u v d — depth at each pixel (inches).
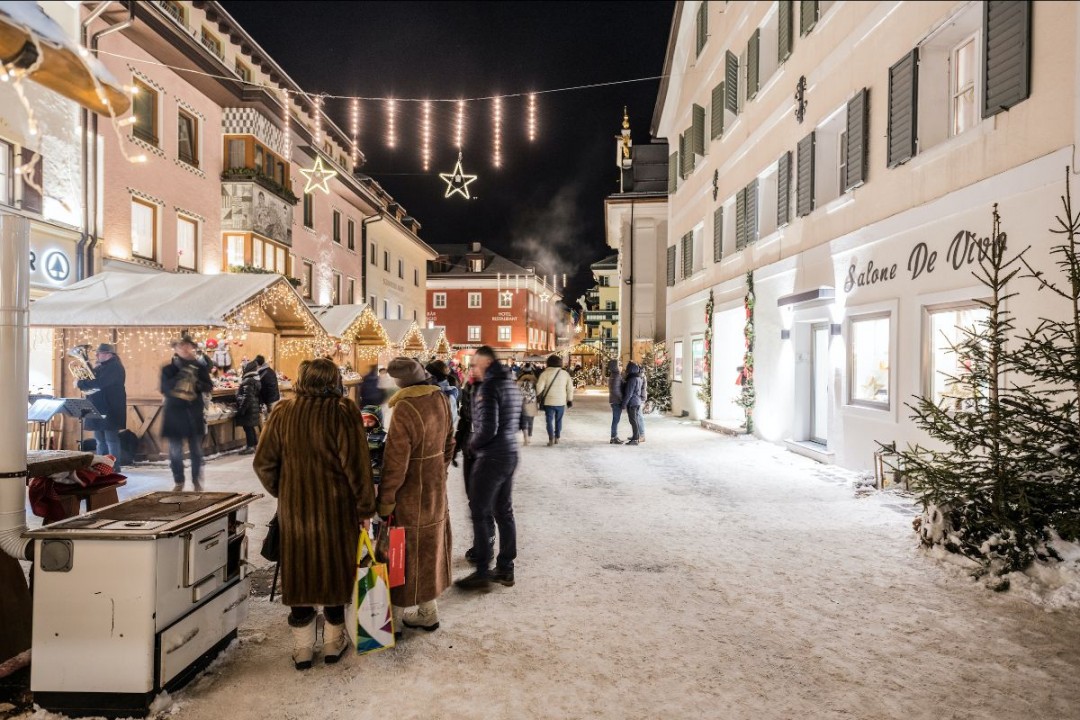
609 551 224.2
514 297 2294.5
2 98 435.5
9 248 133.3
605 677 134.6
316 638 151.6
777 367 508.7
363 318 788.6
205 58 633.0
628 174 1171.9
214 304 432.8
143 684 118.0
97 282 470.3
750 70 575.2
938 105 328.2
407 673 136.0
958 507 208.5
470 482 189.0
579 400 1211.9
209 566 137.1
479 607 172.9
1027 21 254.1
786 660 142.3
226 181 725.3
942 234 305.1
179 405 307.4
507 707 122.9
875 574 198.7
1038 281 248.2
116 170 548.7
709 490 331.3
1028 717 119.5
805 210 452.8
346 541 139.4
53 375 430.0
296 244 965.2
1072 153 233.5
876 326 370.3
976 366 221.6
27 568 188.4
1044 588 176.6
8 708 121.6
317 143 821.9
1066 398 235.0
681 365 848.3
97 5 509.4
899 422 336.8
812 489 333.1
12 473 134.6
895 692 128.3
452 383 389.1
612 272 2400.3
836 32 415.5
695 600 177.9
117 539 118.1
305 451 136.6
